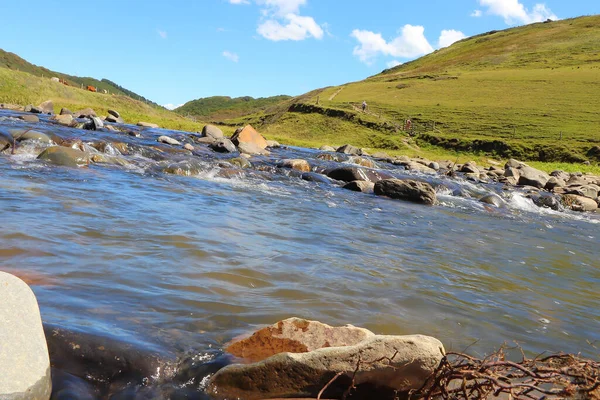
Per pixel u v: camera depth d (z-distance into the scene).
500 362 2.98
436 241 9.27
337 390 3.20
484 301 5.81
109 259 5.41
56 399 2.84
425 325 4.75
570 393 2.79
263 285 5.28
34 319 3.07
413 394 3.14
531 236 11.46
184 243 6.48
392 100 79.12
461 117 62.38
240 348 3.66
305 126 68.62
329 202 12.69
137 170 13.22
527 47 115.69
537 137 50.44
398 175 20.94
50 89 63.59
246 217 9.03
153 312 4.18
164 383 3.22
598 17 130.62
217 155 19.81
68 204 7.88
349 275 6.07
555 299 6.34
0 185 8.57
